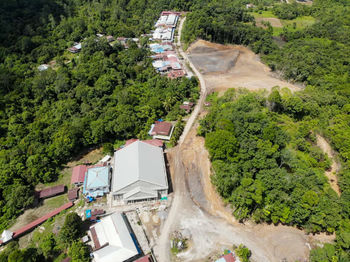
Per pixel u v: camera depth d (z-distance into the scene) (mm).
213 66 153000
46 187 81562
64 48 167000
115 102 113125
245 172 76750
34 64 147750
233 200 69938
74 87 123500
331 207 66188
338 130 95562
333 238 67312
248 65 155375
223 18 187750
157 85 124312
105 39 158375
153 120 106375
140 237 66812
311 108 106938
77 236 65062
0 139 92938
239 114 94938
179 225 70125
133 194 72250
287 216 66062
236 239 67125
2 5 182500
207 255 63438
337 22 196000
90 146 97625
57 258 61469
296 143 92188
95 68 133750
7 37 158125
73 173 83750
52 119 103188
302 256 63781
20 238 66688
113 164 88875
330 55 152000
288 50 162250
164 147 96312
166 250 64188
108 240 61781
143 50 158625
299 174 75375
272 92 110875
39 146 87625
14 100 109000
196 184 82125
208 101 122625
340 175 82250
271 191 69250
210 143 82125
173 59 154375
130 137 100812
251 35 172000
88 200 75625
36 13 191375
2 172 76875
